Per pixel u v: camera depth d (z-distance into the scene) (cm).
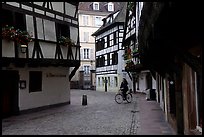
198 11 450
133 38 2942
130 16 2855
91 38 5681
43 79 1819
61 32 1916
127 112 1573
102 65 4434
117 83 3872
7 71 1500
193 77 718
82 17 5662
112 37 4031
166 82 1214
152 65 1255
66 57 1894
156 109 1688
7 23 1438
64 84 2081
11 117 1450
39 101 1762
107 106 1938
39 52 1609
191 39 627
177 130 796
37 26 1612
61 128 1092
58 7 1842
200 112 685
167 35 587
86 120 1298
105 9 5909
